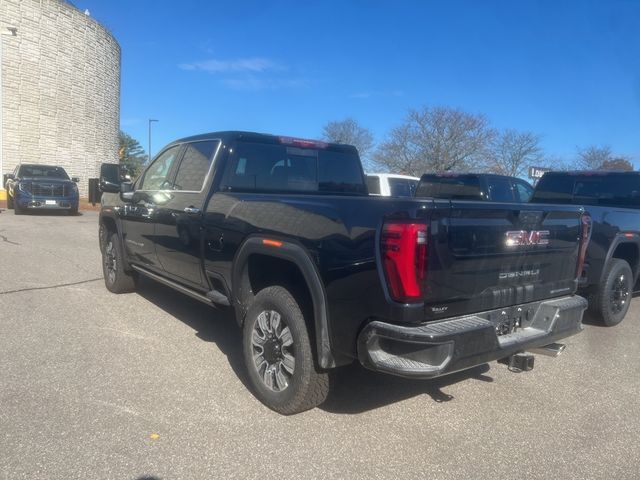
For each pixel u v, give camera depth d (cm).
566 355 572
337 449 362
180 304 704
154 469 330
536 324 425
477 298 374
